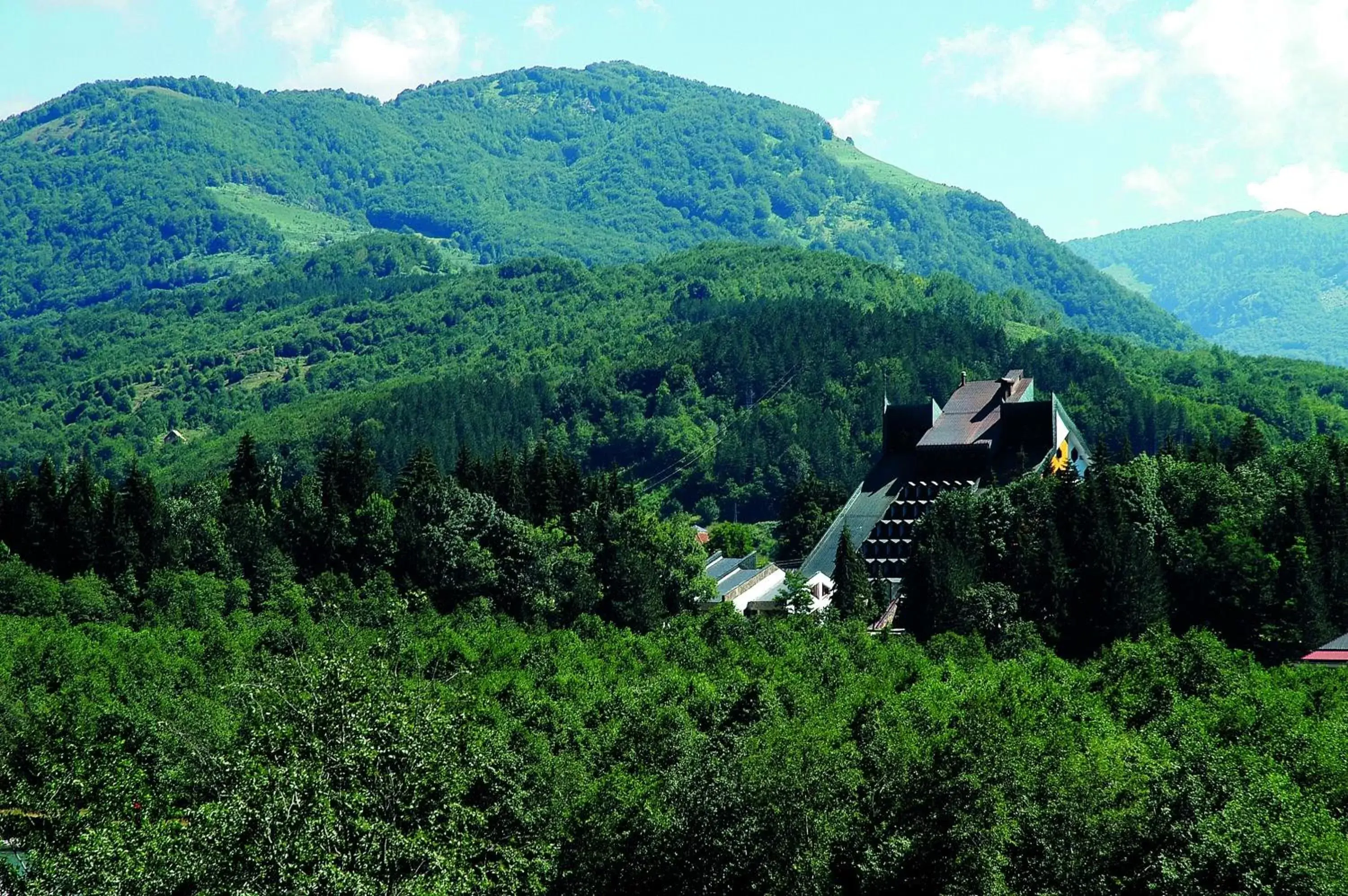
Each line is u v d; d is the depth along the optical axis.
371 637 165.50
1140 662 143.25
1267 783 94.88
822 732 110.19
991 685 132.62
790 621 194.12
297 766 82.69
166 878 82.44
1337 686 136.88
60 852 91.38
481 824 92.44
